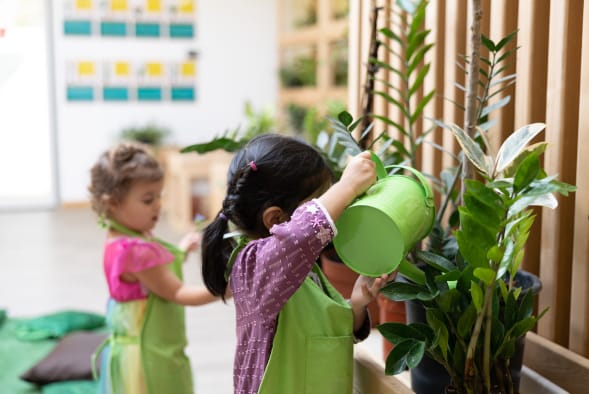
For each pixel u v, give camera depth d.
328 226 0.92
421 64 1.57
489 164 0.89
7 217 6.45
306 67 6.87
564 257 1.20
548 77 1.18
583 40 1.10
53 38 6.78
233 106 7.36
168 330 1.67
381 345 1.37
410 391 0.97
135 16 6.95
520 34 1.25
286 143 1.06
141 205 1.69
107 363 1.66
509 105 1.32
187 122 7.25
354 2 1.80
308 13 6.82
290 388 1.01
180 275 1.80
